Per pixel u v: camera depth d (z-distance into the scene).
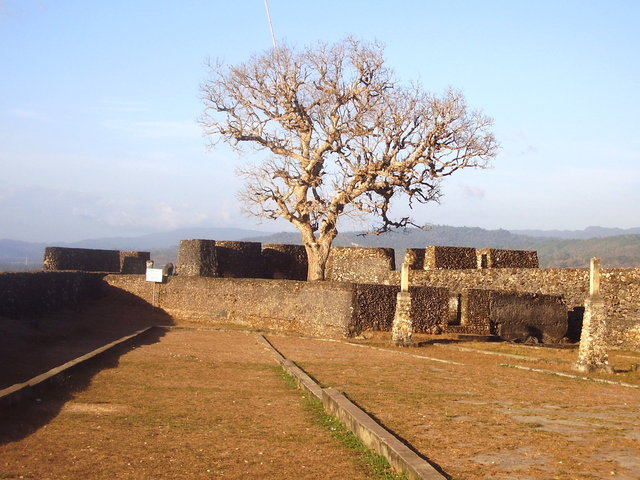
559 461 10.26
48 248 45.59
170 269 49.66
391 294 36.09
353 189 45.19
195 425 13.07
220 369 21.41
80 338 28.52
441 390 18.12
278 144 46.16
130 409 14.53
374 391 17.33
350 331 34.88
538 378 21.70
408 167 43.88
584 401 16.91
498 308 34.56
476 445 11.19
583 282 36.31
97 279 43.88
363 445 11.44
